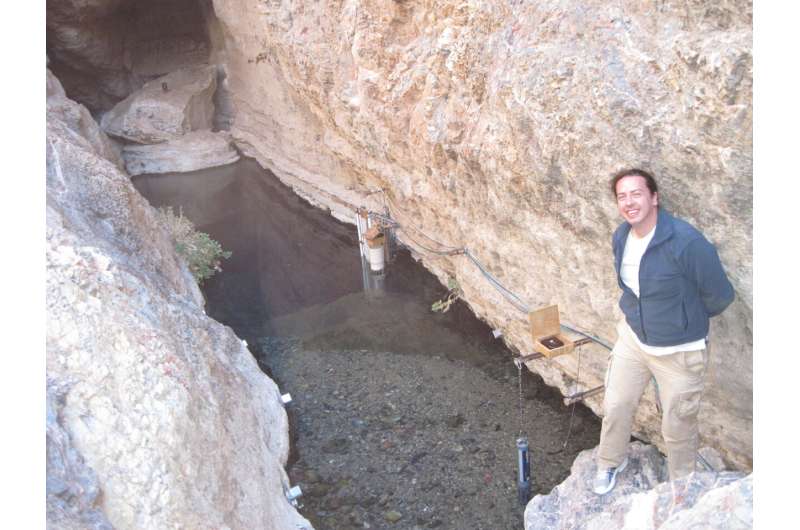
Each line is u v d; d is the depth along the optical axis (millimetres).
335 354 6523
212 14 13945
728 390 3920
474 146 5535
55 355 3600
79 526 2820
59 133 7145
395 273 8094
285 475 4855
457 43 5508
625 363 3746
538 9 4621
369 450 5203
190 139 13227
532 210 5152
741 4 3268
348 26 7508
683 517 2912
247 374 5750
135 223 6762
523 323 5820
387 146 7547
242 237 9773
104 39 13820
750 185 3342
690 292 3293
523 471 4531
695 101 3447
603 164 4145
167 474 3391
